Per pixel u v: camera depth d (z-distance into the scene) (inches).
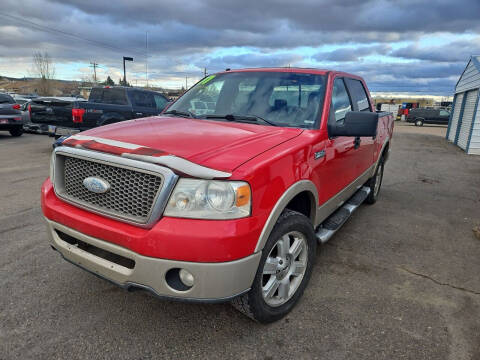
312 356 88.5
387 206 223.8
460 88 704.4
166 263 76.4
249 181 79.0
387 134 220.1
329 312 106.8
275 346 91.5
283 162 90.7
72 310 103.4
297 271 106.1
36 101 364.5
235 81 140.3
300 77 134.1
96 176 87.2
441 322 103.7
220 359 86.6
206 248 74.7
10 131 524.4
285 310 101.6
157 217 76.8
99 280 119.8
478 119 526.9
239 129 106.9
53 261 132.0
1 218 175.5
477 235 173.6
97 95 394.3
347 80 156.8
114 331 95.0
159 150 83.0
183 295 78.5
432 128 1266.0
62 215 91.4
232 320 101.3
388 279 128.8
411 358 88.9
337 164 127.5
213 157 81.9
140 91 391.5
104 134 98.7
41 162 324.5
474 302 115.3
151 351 88.4
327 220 139.0
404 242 164.4
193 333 95.3
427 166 403.5
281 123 118.3
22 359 84.1
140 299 109.9
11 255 136.0
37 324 96.8
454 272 136.1
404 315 106.7
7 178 259.3
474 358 89.4
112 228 81.5
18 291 112.1
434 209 219.9
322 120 116.9
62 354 86.2
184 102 145.6
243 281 81.1
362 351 90.7
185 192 76.0
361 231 176.9
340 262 141.3
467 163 438.9
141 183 80.1
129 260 83.2
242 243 77.5
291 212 97.8
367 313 107.0
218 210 76.2
